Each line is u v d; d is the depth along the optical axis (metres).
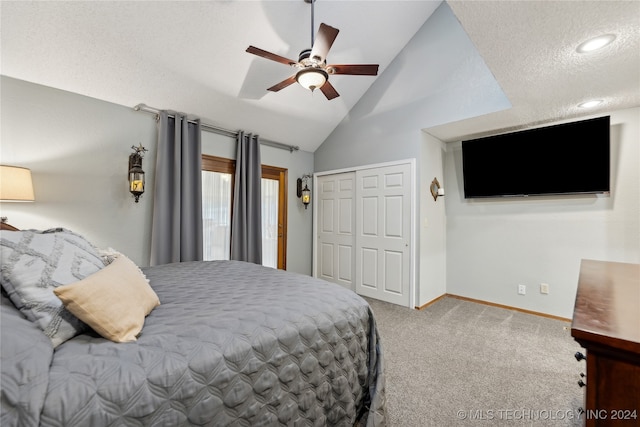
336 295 1.60
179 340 1.00
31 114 2.44
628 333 0.65
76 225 2.65
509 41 1.71
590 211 3.01
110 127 2.86
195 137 3.42
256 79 3.22
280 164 4.48
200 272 2.10
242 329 1.11
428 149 3.69
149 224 3.12
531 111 2.88
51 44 2.28
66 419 0.69
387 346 2.48
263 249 4.32
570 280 3.12
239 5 2.47
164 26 2.44
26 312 0.91
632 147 2.78
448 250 4.07
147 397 0.81
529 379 1.98
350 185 4.34
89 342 0.94
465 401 1.75
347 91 3.96
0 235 1.02
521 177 3.34
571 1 1.39
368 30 3.22
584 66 1.97
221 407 0.95
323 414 1.27
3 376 0.67
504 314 3.32
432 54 3.42
